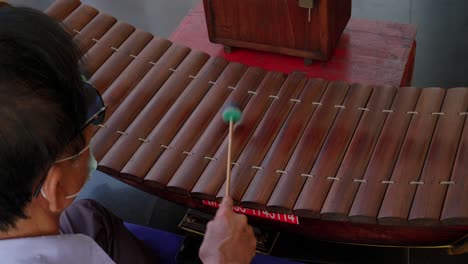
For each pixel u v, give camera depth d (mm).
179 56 2039
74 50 696
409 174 1533
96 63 2014
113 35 2105
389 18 3070
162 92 1911
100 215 1266
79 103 719
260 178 1601
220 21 2396
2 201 697
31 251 784
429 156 1568
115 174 1692
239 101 1854
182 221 2160
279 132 1733
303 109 1794
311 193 1538
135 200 2426
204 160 1675
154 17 3268
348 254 2145
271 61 2475
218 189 1594
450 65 2791
